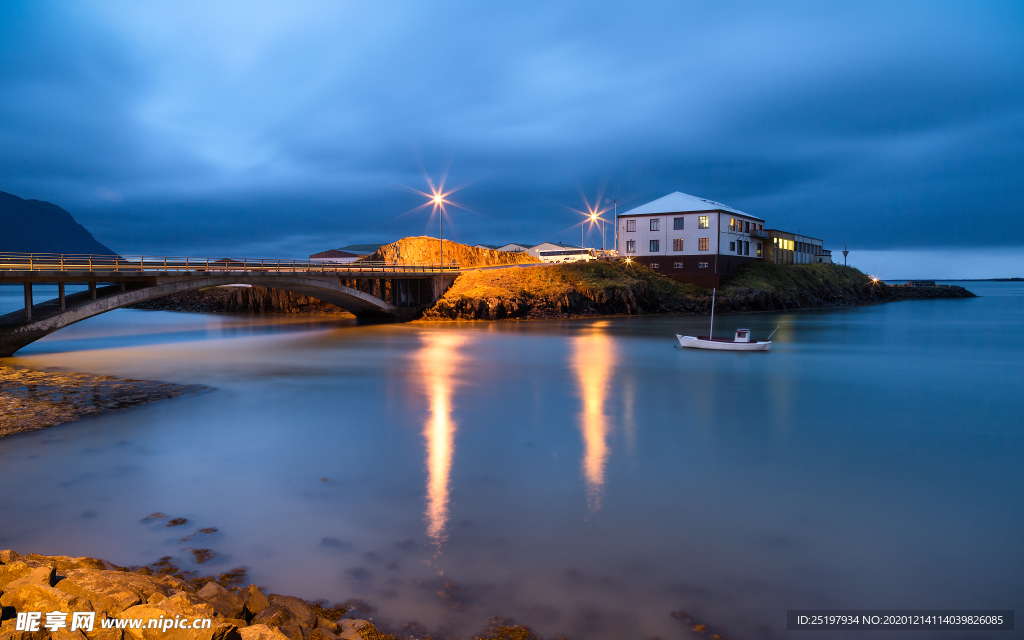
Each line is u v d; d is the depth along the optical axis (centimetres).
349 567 1052
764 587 1008
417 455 1747
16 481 1480
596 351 4309
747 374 3322
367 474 1568
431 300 7525
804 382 3062
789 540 1195
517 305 7225
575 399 2608
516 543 1160
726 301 8181
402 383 2977
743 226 9256
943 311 9462
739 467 1662
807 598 973
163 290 4550
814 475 1600
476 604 935
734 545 1166
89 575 808
